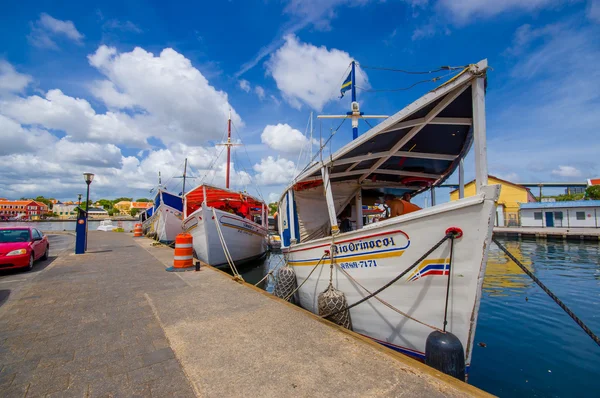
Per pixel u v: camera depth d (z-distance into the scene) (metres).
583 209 30.69
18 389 2.86
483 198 3.61
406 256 4.42
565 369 5.08
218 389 2.85
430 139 5.42
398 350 4.66
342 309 4.87
